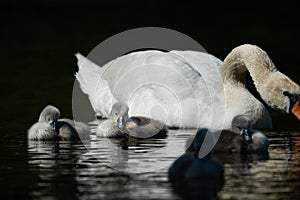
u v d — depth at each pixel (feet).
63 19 132.16
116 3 149.28
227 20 130.62
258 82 57.26
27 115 61.57
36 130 51.34
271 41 109.60
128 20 128.77
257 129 56.18
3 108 64.90
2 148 48.21
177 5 145.69
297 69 85.71
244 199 35.14
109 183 38.29
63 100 69.31
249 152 46.57
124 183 38.27
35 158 44.86
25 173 40.68
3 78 82.74
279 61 92.17
